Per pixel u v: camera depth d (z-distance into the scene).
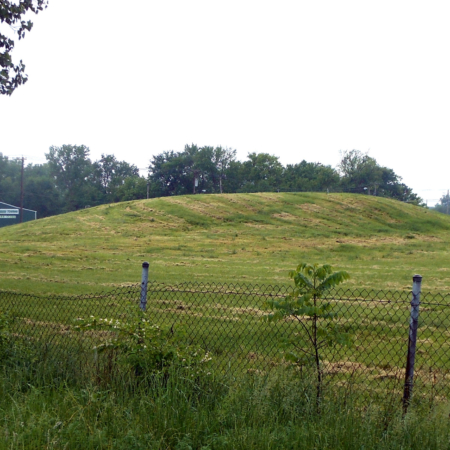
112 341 6.22
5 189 106.50
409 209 59.41
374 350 8.92
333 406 5.16
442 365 7.99
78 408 5.30
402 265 29.72
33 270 24.48
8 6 15.24
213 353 7.64
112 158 120.81
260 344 8.84
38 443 4.67
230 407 5.12
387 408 5.27
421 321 11.61
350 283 21.61
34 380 6.28
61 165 116.38
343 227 49.38
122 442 4.73
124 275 22.95
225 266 27.98
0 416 5.31
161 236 43.59
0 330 7.14
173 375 5.57
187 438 4.72
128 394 5.65
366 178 106.88
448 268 28.16
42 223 50.53
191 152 104.44
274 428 4.92
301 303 5.70
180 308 12.56
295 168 108.69
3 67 15.86
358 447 4.61
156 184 101.06
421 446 4.58
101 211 55.44
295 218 52.38
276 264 29.39
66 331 8.73
